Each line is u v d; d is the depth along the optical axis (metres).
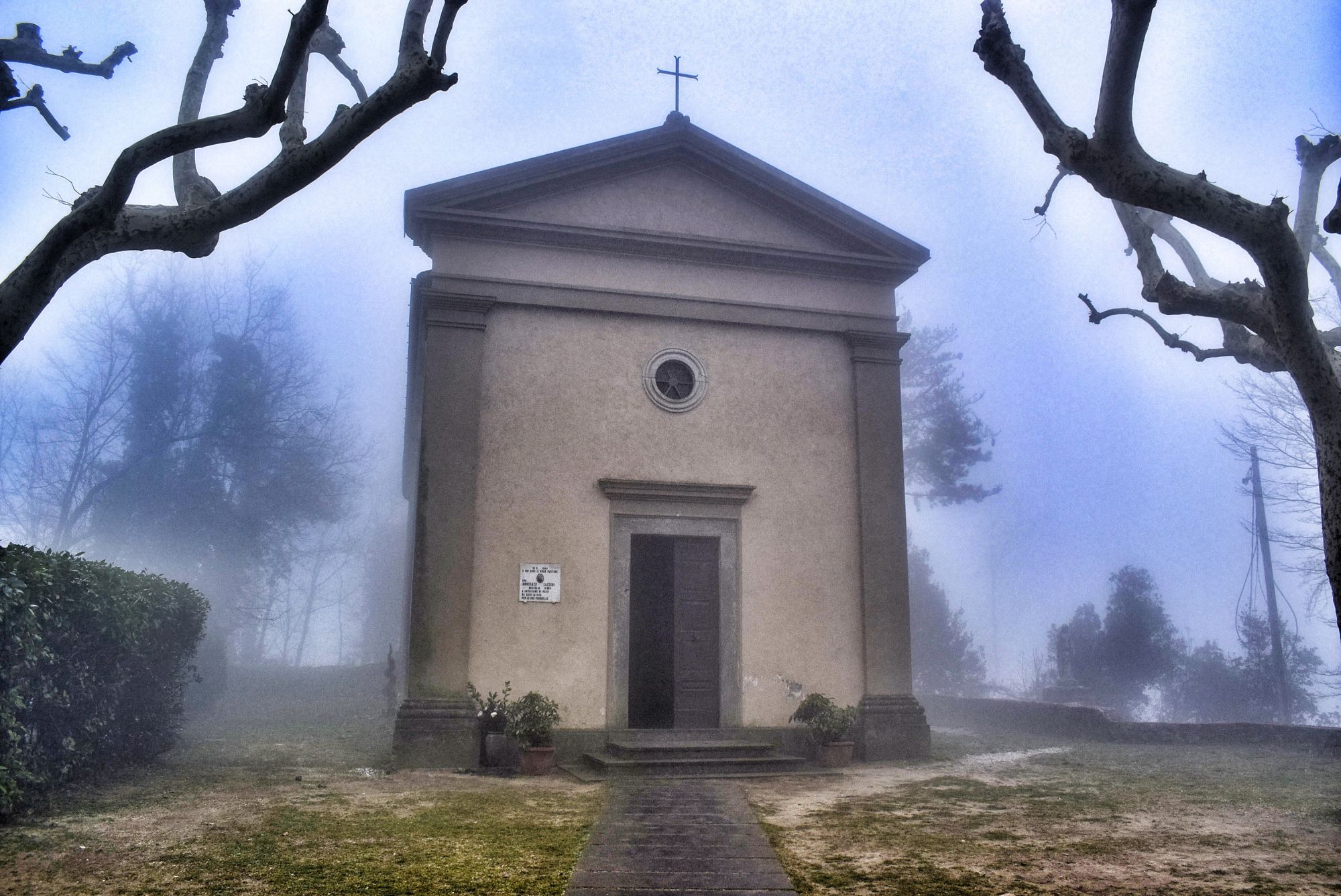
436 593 12.64
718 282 14.59
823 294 15.00
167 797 9.16
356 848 7.31
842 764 12.83
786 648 13.86
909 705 13.90
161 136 6.14
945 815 9.09
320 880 6.35
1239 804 9.71
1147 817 8.94
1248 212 7.39
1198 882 6.45
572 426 13.68
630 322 14.21
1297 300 7.67
